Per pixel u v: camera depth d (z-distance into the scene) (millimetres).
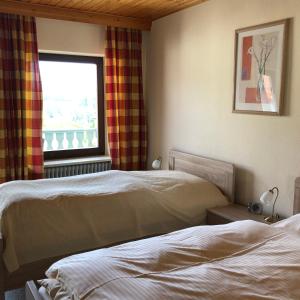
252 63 2795
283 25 2516
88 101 4242
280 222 2098
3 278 2150
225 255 1616
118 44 4023
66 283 1378
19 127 3498
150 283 1322
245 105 2889
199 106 3453
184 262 1540
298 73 2455
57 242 2293
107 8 3588
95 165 4094
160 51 4020
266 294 1283
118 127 4137
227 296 1254
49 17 3545
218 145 3240
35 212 2303
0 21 3338
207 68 3307
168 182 2996
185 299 1228
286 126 2568
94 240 2416
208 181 3178
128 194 2656
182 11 3594
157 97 4156
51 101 4016
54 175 3873
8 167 3516
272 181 2711
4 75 3418
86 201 2490
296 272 1422
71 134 4203
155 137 4262
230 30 3010
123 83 4098
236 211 2785
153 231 2672
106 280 1338
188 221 2811
